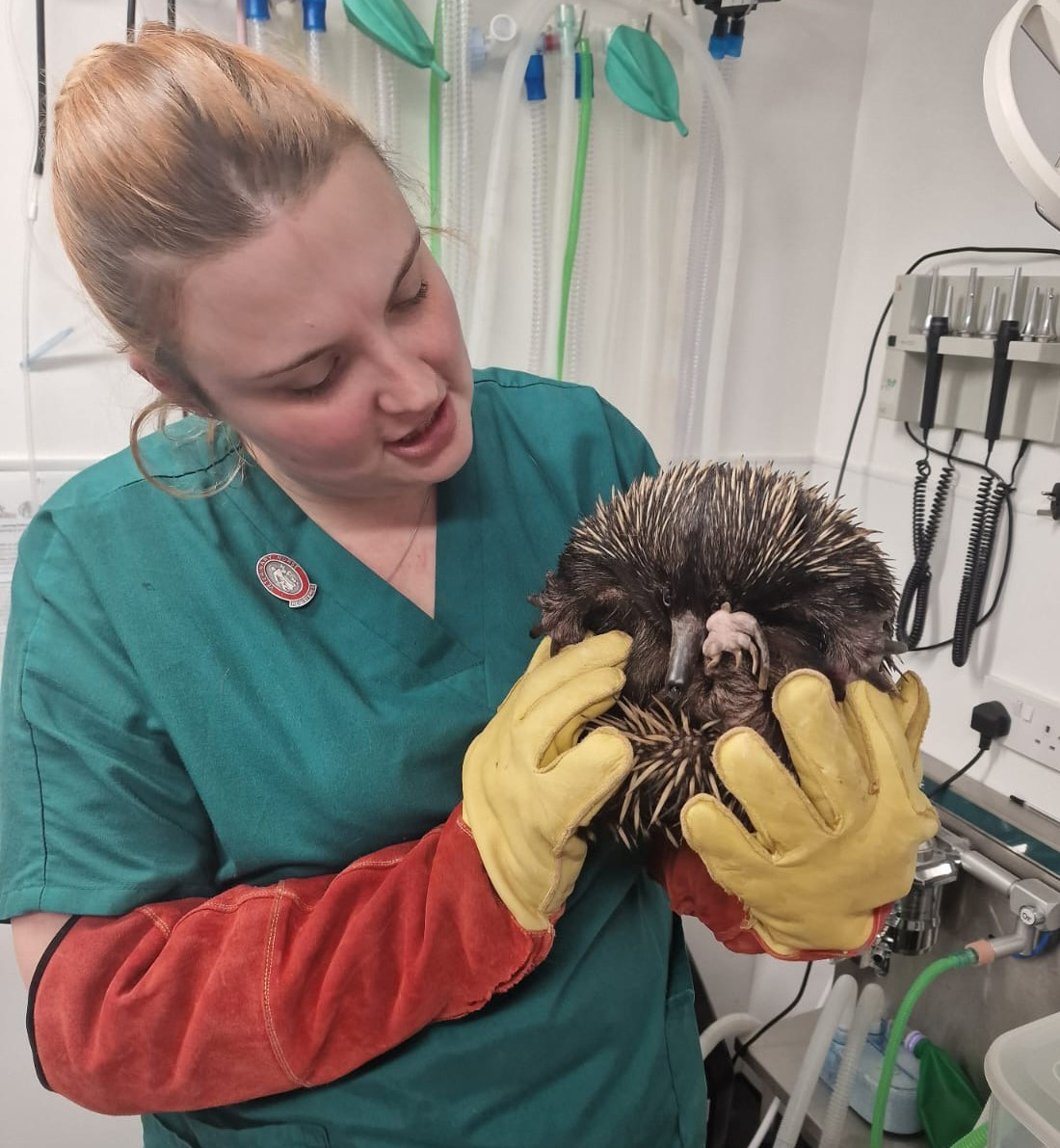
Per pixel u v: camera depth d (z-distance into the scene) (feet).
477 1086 2.87
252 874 3.10
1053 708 5.06
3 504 4.98
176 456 3.15
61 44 4.44
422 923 2.70
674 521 2.50
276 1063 2.56
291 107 2.09
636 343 6.05
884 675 2.73
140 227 2.05
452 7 4.83
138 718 2.89
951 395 5.44
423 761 3.05
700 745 2.43
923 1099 5.29
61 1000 2.59
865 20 5.93
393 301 2.39
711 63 5.27
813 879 2.41
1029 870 4.99
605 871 3.21
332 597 3.07
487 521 3.39
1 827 2.85
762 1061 5.94
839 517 2.59
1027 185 2.62
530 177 5.45
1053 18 2.55
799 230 6.23
